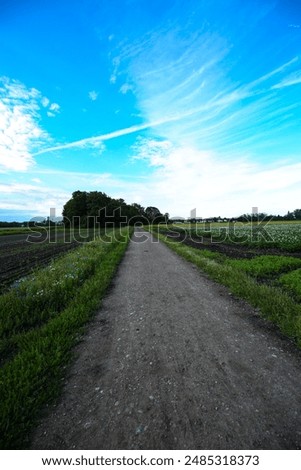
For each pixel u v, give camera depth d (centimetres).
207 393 295
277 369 340
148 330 486
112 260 1256
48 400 294
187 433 239
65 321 498
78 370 360
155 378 330
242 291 668
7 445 236
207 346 411
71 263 1035
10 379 312
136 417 262
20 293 652
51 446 237
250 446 225
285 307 518
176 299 671
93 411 275
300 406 269
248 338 434
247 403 275
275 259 1116
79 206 8006
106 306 637
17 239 3319
